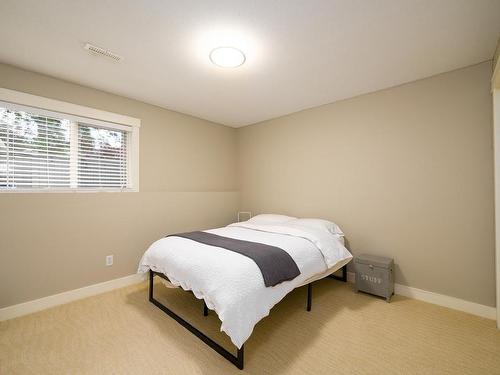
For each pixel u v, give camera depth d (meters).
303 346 1.76
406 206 2.62
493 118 2.02
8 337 1.83
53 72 2.36
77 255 2.51
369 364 1.58
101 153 2.83
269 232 2.75
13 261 2.15
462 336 1.88
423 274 2.52
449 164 2.37
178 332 1.92
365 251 2.92
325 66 2.27
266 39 1.85
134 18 1.62
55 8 1.53
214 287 1.59
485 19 1.64
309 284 2.28
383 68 2.31
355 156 3.00
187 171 3.66
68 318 2.12
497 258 1.98
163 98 3.04
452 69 2.33
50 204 2.35
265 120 3.99
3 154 2.20
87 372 1.50
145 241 3.05
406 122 2.62
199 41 1.88
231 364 1.57
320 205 3.32
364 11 1.56
